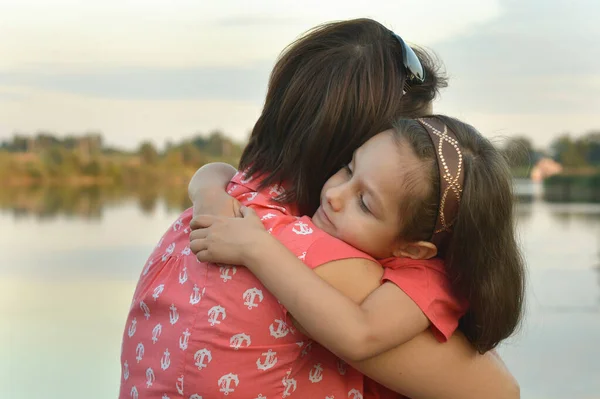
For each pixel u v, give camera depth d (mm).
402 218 1407
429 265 1443
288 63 1546
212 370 1331
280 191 1513
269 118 1551
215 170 1668
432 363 1392
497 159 1445
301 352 1368
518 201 1613
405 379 1390
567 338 4211
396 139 1425
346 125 1481
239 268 1365
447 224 1419
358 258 1397
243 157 1597
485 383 1441
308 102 1485
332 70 1485
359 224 1419
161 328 1423
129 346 1496
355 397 1432
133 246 4715
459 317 1431
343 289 1370
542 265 4934
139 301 1490
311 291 1295
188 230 1519
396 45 1559
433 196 1400
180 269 1458
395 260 1454
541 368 3990
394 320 1337
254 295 1341
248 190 1534
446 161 1400
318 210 1489
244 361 1330
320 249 1373
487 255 1416
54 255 4656
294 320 1333
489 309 1422
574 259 5012
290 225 1423
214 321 1344
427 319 1374
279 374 1345
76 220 5156
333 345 1295
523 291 1482
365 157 1435
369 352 1310
